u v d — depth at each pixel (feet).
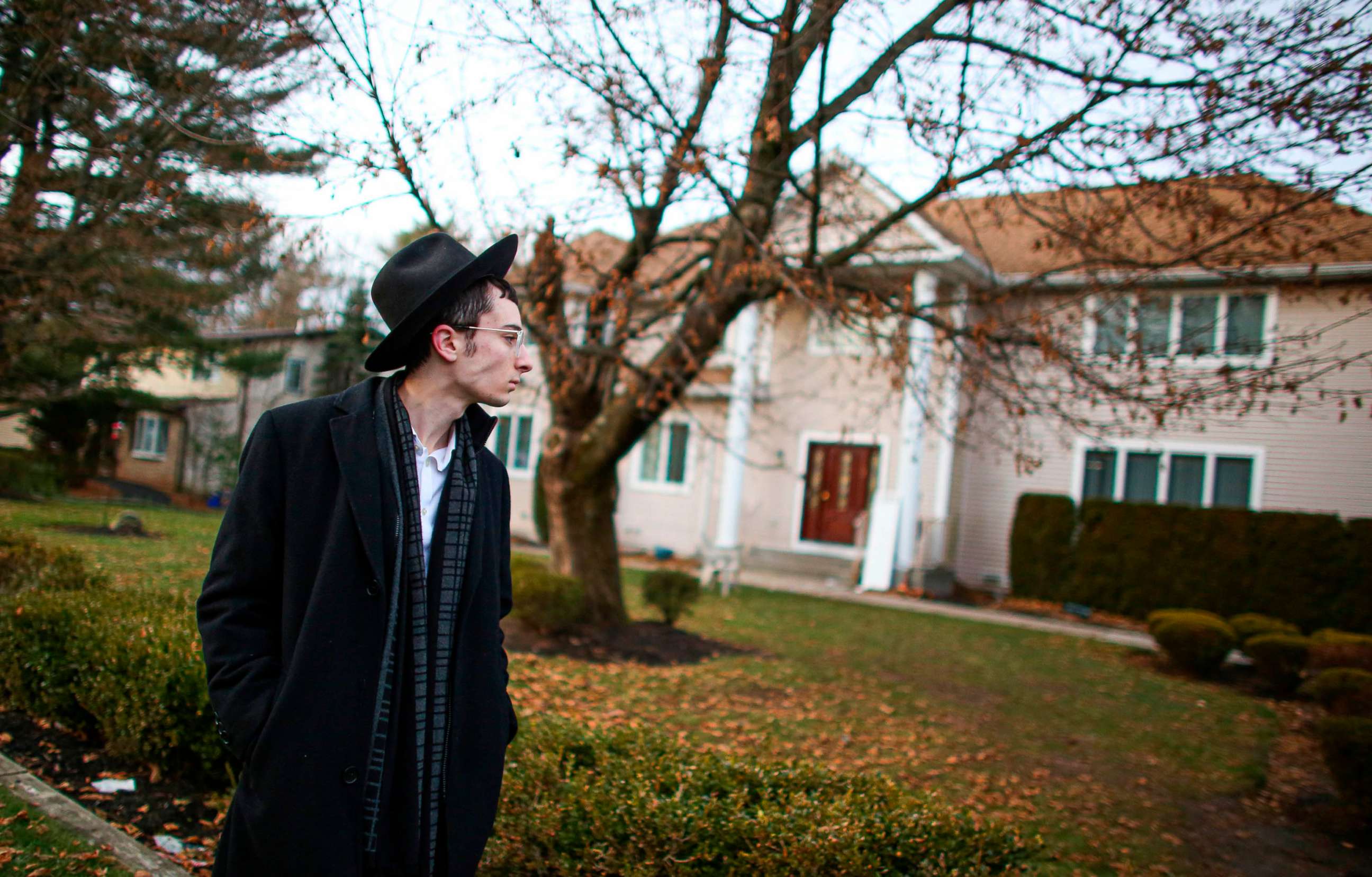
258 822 5.22
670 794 9.96
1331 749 17.49
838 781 10.55
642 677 25.26
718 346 26.91
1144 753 22.53
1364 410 44.19
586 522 30.83
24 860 9.64
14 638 15.06
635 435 29.40
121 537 43.73
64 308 25.43
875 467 57.21
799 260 21.93
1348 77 12.92
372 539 5.50
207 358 64.54
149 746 12.89
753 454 60.90
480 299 6.03
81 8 18.02
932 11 15.30
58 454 73.05
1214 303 40.73
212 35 18.15
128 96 17.79
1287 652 30.99
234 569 5.65
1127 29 13.92
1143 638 42.78
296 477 5.69
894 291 22.24
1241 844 16.57
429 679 5.67
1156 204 17.26
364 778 5.34
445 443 6.26
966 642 37.60
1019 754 21.45
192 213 21.93
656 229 21.12
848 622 40.42
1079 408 27.35
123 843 10.46
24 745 14.06
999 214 19.89
